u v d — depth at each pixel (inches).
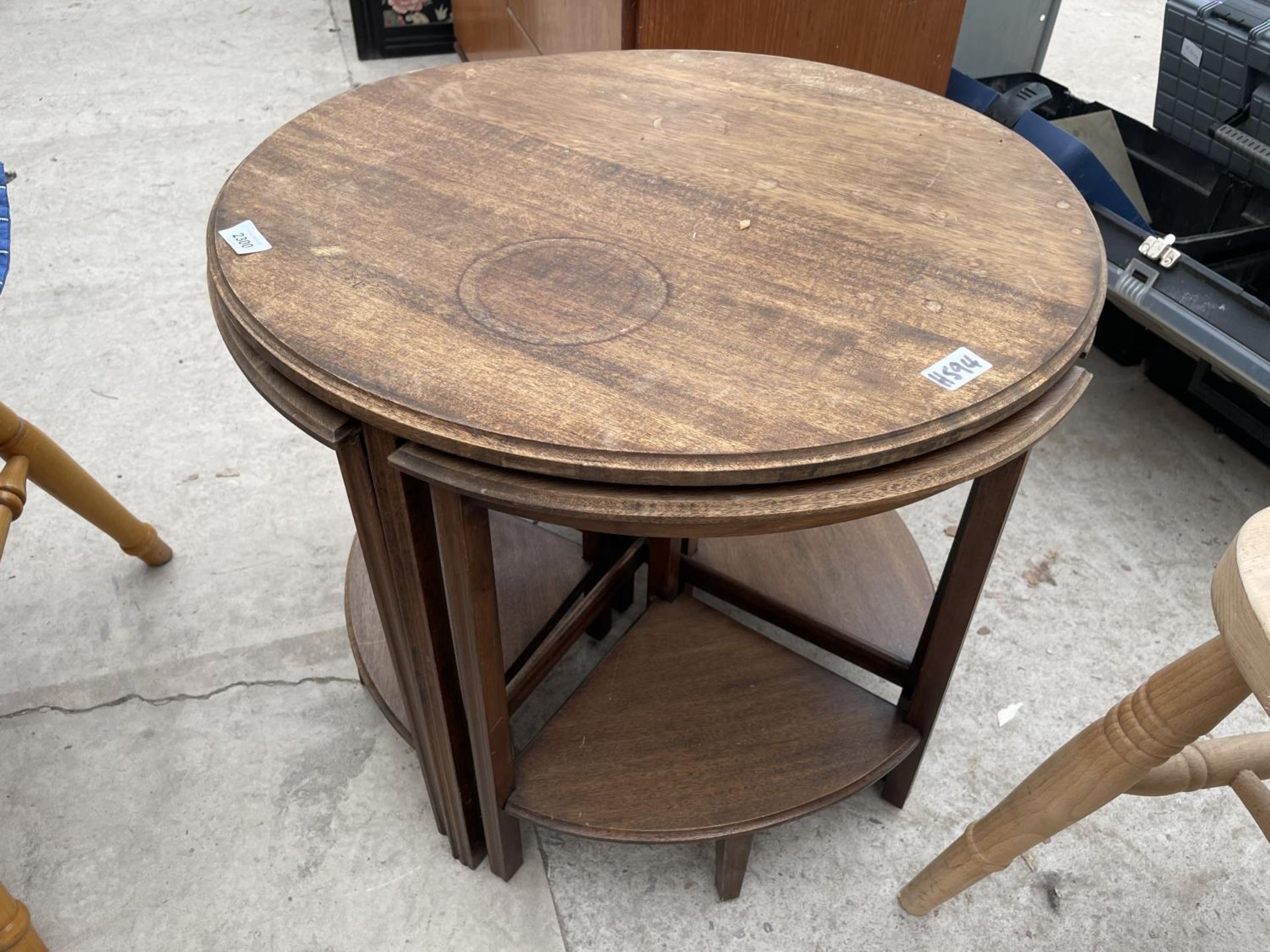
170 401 77.3
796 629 54.6
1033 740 56.6
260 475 71.6
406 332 31.3
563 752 45.9
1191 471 74.5
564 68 50.3
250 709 56.8
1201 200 78.6
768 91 48.4
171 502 69.2
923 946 47.7
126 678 58.1
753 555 58.4
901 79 75.3
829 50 70.5
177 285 88.7
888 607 55.0
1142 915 49.1
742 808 43.4
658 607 54.7
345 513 69.0
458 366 30.0
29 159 104.5
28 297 86.6
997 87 87.6
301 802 52.6
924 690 45.7
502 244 35.9
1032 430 30.9
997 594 65.1
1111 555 67.8
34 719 55.8
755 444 27.5
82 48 127.7
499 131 43.6
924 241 36.9
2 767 53.5
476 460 28.7
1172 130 76.5
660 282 34.2
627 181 40.2
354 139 42.4
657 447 27.4
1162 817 53.1
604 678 49.9
